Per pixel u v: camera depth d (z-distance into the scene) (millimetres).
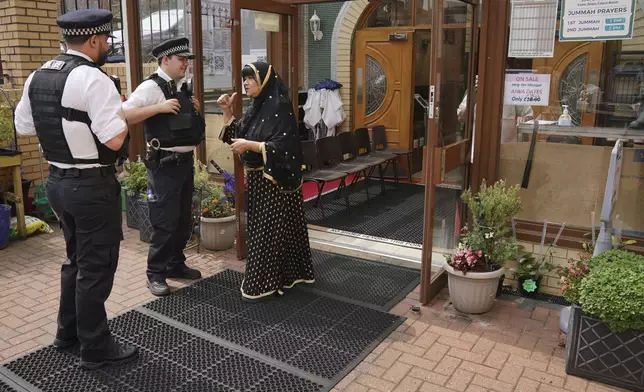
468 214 4348
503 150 4219
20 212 5340
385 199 7117
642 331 2877
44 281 4406
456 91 4031
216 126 5984
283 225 3998
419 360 3250
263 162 3783
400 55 7977
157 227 4121
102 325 3117
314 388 2953
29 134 3168
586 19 3760
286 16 5031
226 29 5816
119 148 2895
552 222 4137
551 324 3699
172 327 3635
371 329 3613
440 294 4176
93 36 2924
